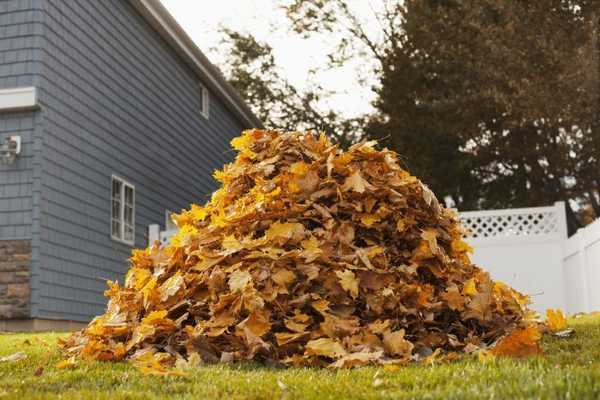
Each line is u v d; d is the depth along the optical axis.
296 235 4.23
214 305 4.04
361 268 4.10
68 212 10.65
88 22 11.61
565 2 16.45
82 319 10.92
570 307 12.24
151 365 3.60
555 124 16.75
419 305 4.19
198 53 15.77
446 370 3.07
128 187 13.03
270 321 4.00
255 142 4.96
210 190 17.84
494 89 16.41
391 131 21.75
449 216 4.90
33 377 3.35
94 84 11.77
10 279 9.73
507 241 12.77
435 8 19.58
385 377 3.03
